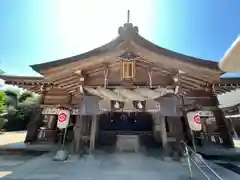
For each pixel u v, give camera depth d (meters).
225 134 9.81
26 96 24.25
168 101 6.76
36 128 11.11
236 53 1.94
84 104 6.93
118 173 5.27
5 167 5.98
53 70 6.06
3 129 19.92
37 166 6.08
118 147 8.86
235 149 9.12
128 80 6.57
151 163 6.48
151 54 5.94
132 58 6.21
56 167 5.94
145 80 6.84
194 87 7.46
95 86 6.85
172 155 7.39
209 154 8.05
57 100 10.82
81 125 7.74
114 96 6.73
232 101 16.70
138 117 13.19
